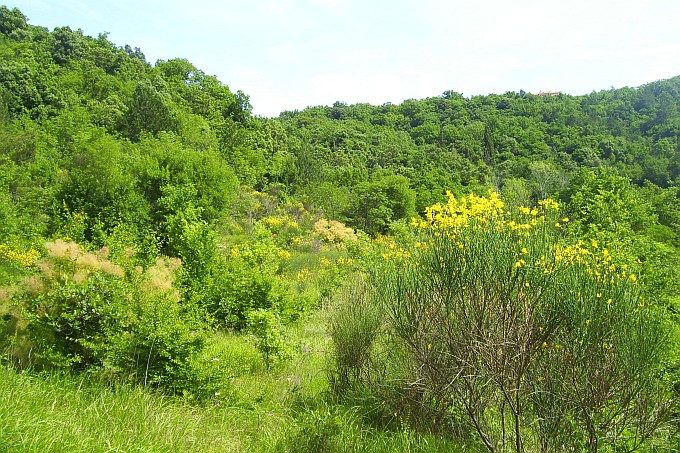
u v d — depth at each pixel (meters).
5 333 4.17
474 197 3.97
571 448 3.06
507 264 3.27
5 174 16.50
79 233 7.98
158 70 51.59
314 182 30.52
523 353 3.12
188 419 3.76
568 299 3.06
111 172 15.61
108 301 4.35
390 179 28.02
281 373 5.75
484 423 3.55
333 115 79.44
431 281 3.57
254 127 44.22
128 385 3.95
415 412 3.97
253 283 8.50
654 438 2.98
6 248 10.59
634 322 3.01
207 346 4.76
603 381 2.96
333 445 3.46
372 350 4.49
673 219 19.50
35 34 52.03
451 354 3.39
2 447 2.50
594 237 6.69
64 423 3.02
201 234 8.77
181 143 26.66
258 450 3.54
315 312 9.24
